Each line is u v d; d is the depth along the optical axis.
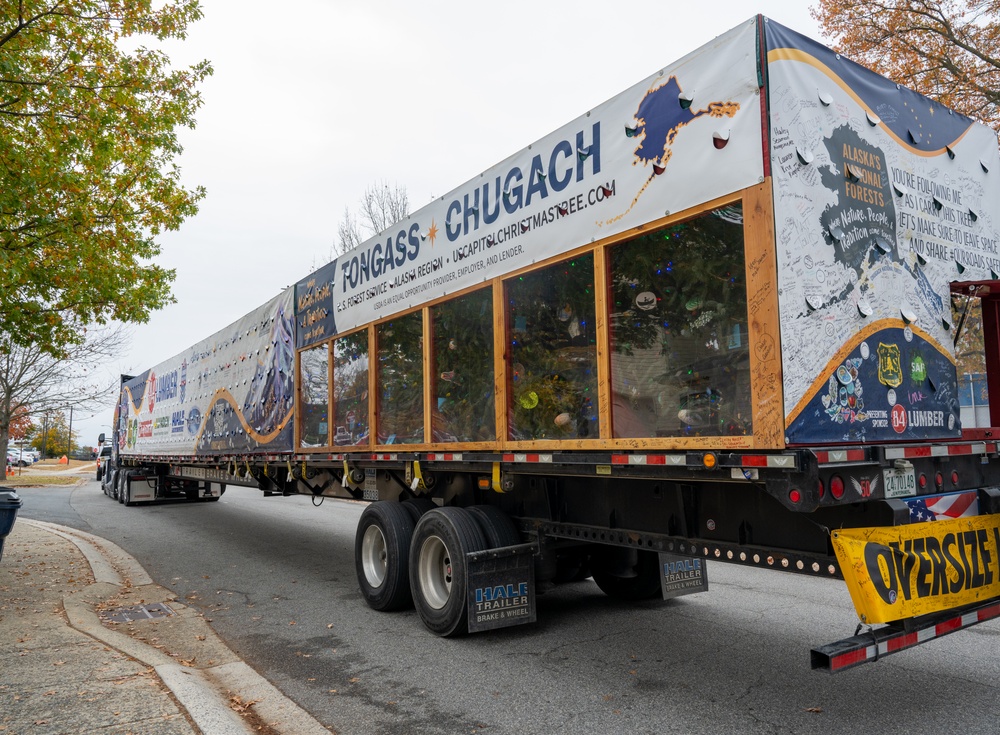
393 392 7.20
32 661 4.98
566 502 5.46
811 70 3.79
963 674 4.71
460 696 4.58
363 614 6.83
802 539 3.75
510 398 5.42
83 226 9.83
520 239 5.34
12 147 8.71
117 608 7.20
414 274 6.80
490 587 5.60
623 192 4.41
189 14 9.66
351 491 8.59
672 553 4.47
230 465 12.18
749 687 4.59
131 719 3.92
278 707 4.43
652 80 4.23
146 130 9.76
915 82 15.34
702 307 3.89
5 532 7.81
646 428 4.22
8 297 10.00
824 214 3.71
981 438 4.46
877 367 3.88
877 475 3.56
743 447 3.56
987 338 4.72
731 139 3.70
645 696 4.48
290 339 9.70
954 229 4.59
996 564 4.06
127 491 18.55
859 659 3.28
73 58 9.02
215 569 9.42
